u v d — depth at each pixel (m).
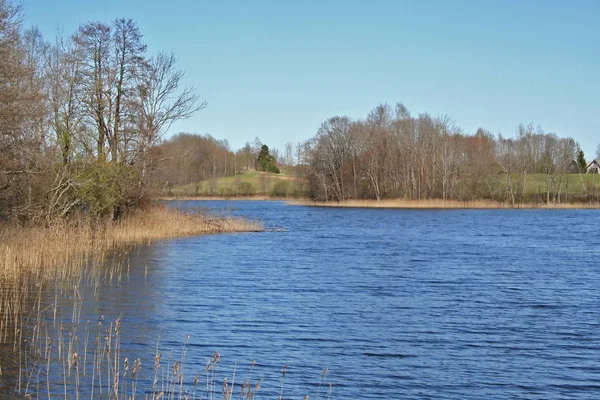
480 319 18.41
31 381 11.95
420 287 23.80
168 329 16.52
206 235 45.53
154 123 41.44
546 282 25.28
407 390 12.33
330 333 16.50
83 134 34.91
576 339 16.27
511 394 12.22
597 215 74.38
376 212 82.12
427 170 94.69
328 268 28.73
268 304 20.11
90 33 37.41
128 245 36.38
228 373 13.05
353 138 100.19
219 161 150.12
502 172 100.56
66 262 26.53
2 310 17.72
